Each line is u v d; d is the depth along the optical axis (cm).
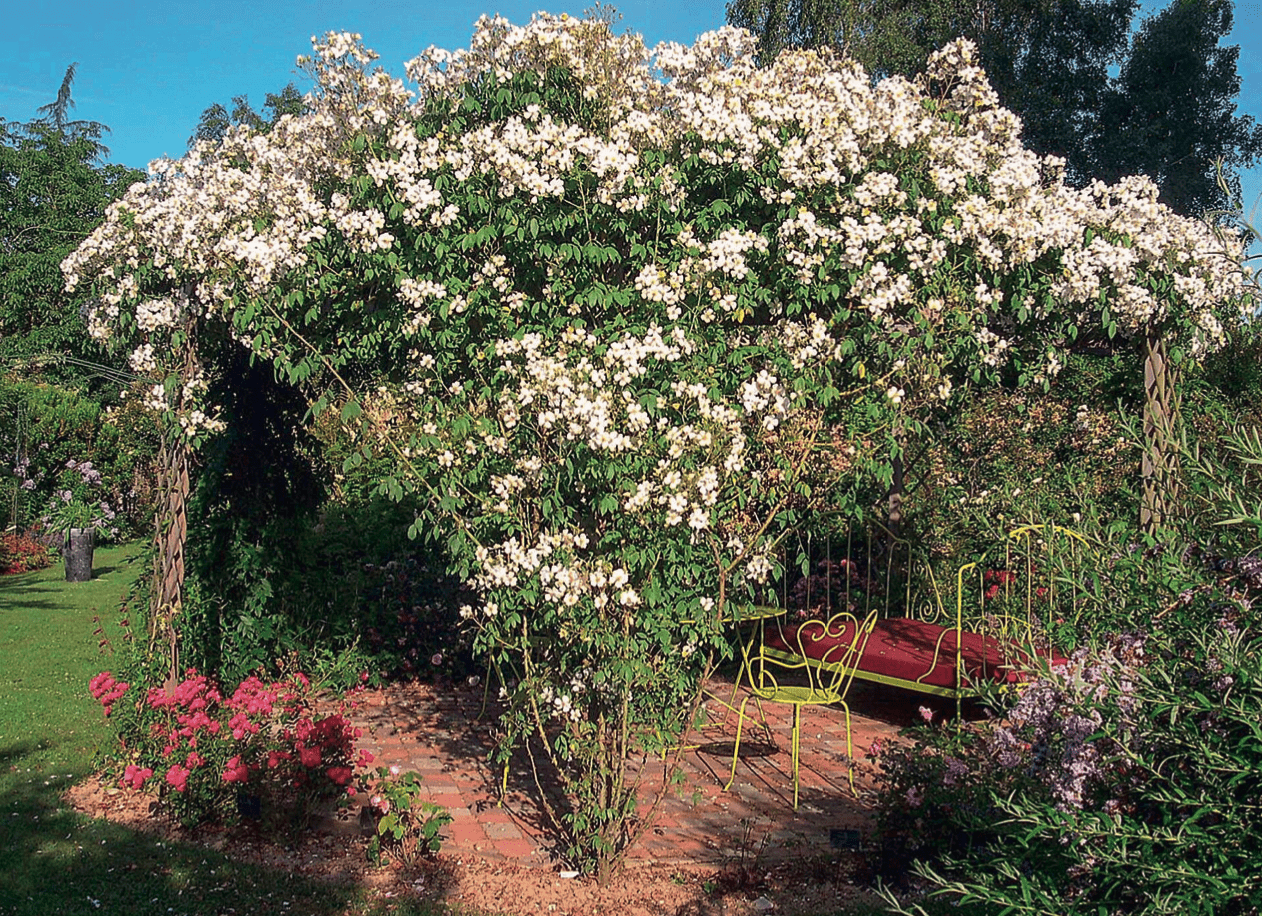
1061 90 2048
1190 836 205
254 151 438
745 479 390
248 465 625
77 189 2809
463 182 386
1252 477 267
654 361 379
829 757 568
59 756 538
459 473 387
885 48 1866
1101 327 493
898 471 790
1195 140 2089
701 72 420
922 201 411
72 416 1658
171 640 508
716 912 368
